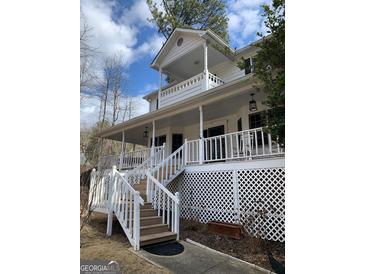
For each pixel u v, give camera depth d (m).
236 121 9.62
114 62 20.78
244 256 4.43
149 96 16.11
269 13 3.77
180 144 12.20
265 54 3.84
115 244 5.04
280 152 6.15
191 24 17.70
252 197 6.01
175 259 4.24
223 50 10.21
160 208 6.90
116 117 21.81
